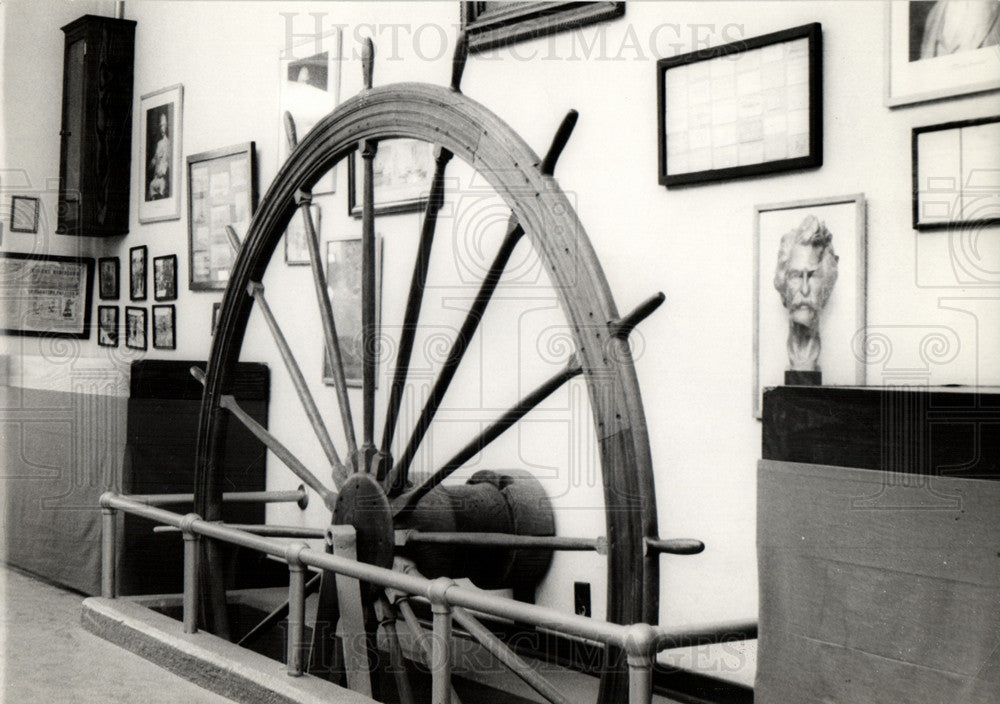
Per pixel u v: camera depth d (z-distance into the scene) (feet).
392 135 9.77
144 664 10.68
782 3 9.55
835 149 9.16
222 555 11.61
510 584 11.56
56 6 19.93
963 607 6.02
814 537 6.68
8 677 10.11
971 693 5.95
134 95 19.83
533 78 11.94
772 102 9.54
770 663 6.87
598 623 6.41
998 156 8.15
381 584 8.02
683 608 10.36
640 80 10.82
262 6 16.58
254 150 16.71
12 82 19.02
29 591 14.23
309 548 9.06
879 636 6.35
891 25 8.74
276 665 9.57
